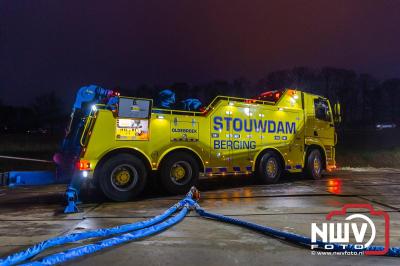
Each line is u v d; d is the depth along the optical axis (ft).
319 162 40.24
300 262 13.71
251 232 17.79
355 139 106.93
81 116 30.07
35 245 14.98
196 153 30.53
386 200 26.94
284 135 36.52
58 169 30.42
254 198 27.94
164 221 19.88
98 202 26.78
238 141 33.04
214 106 31.86
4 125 187.83
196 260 13.85
